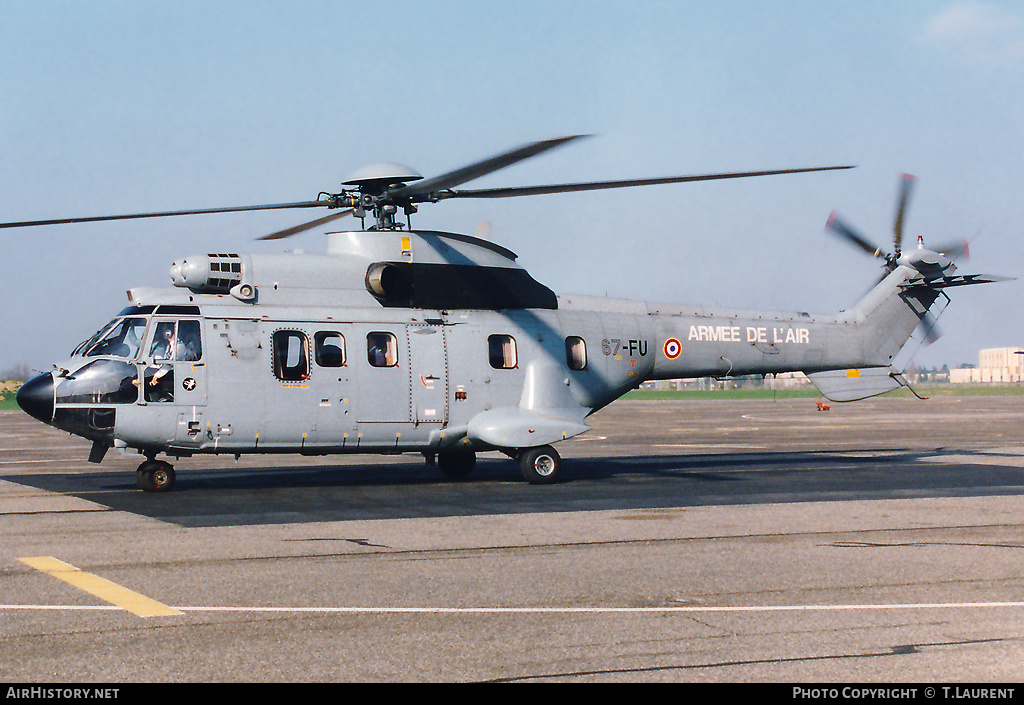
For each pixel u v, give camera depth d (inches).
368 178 709.3
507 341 778.8
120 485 756.6
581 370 809.5
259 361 692.7
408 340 738.8
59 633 302.8
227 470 908.0
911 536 492.4
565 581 380.5
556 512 587.2
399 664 272.1
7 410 3216.0
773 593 358.9
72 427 655.8
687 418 2203.5
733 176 618.2
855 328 941.8
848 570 401.7
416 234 757.9
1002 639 296.0
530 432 751.1
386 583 376.8
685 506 616.7
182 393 673.0
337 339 719.1
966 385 6781.5
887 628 308.7
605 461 1003.3
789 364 913.5
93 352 677.3
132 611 331.0
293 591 362.3
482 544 467.8
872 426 1786.4
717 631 305.1
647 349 845.8
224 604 341.4
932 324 976.3
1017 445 1248.8
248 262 707.4
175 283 701.3
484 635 301.3
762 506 616.7
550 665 271.1
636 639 296.7
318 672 264.5
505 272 796.6
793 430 1660.9
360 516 568.7
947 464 946.1
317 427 705.6
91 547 458.3
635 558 430.0
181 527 523.8
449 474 818.8
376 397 722.2
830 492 696.4
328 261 733.3
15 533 502.0
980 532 506.3
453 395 748.6
